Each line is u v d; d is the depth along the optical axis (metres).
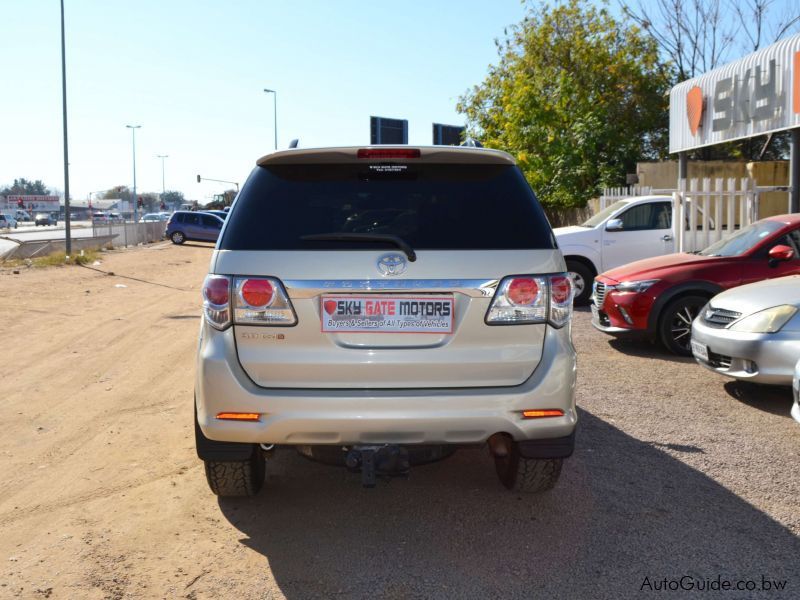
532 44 28.39
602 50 27.61
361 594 3.21
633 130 26.94
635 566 3.45
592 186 24.98
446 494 4.38
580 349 8.88
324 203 3.62
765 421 5.82
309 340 3.45
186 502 4.27
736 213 12.97
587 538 3.75
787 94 12.09
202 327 3.65
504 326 3.48
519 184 3.72
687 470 4.72
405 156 3.69
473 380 3.48
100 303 13.78
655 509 4.11
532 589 3.24
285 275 3.45
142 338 9.89
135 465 4.90
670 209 12.79
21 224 100.94
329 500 4.30
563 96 25.59
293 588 3.27
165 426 5.79
